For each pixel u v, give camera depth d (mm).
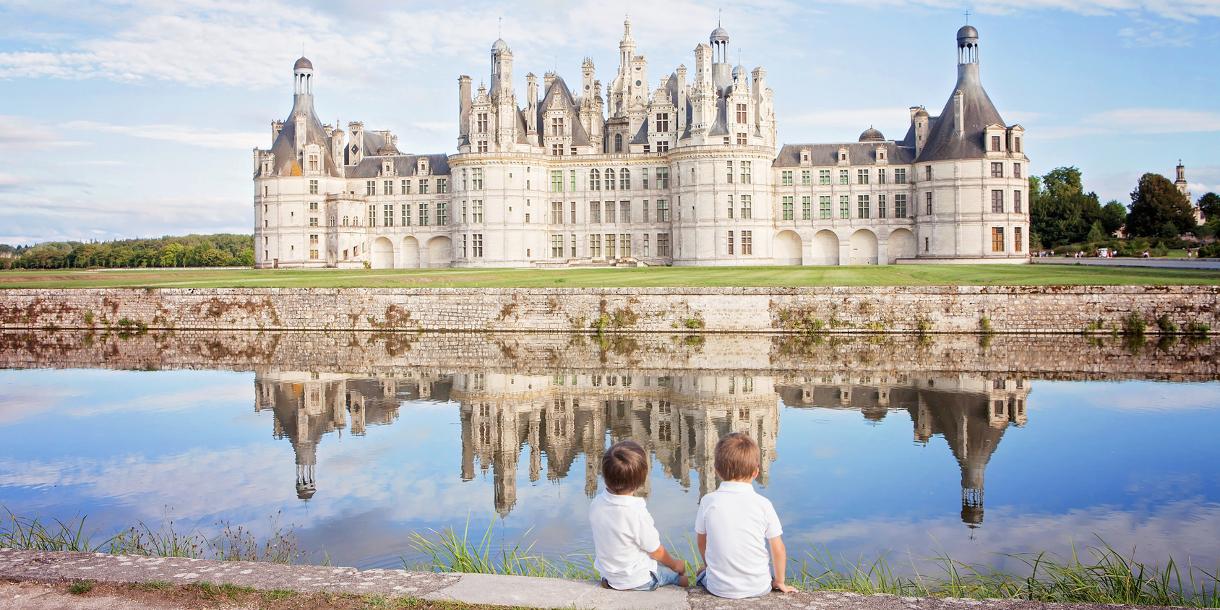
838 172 123125
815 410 40875
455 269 115000
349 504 27766
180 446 35531
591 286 73125
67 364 57812
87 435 37500
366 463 32812
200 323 74062
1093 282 69188
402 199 132875
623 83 132875
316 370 54438
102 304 75000
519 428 38594
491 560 21828
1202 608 14539
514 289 70625
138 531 25078
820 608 12180
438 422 39844
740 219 115875
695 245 117250
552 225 126938
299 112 132375
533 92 129000
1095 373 49500
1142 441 34031
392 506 27547
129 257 177625
